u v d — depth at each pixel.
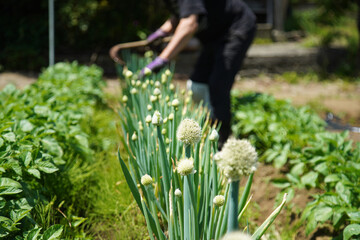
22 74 6.93
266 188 2.84
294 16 10.93
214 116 3.04
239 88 6.95
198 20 2.77
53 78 4.12
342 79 7.91
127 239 2.11
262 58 7.79
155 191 1.81
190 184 1.37
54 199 2.06
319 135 2.88
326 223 2.38
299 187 2.58
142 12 8.13
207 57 3.29
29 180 2.09
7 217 1.75
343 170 2.40
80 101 3.62
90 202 2.38
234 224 1.25
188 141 1.38
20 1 7.71
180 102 2.51
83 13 7.48
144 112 2.30
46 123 2.52
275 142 3.27
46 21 7.56
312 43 8.77
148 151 1.89
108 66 7.49
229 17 3.03
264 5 10.18
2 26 7.69
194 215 1.41
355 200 2.22
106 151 3.08
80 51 7.86
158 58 2.66
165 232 1.84
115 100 4.73
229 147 1.14
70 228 2.03
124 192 2.40
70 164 2.48
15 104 2.74
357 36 9.68
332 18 9.02
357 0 8.74
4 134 2.05
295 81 7.56
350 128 4.93
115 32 7.96
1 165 1.81
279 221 2.54
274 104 4.06
